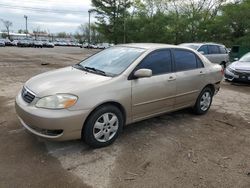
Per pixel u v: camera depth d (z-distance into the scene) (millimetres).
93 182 3234
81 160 3709
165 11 41719
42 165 3543
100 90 3881
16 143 4117
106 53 5098
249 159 3967
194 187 3221
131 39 43344
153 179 3338
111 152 3971
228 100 7594
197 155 4008
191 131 4949
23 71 12602
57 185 3150
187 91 5324
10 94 7281
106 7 46969
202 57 5836
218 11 40156
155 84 4602
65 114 3586
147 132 4785
